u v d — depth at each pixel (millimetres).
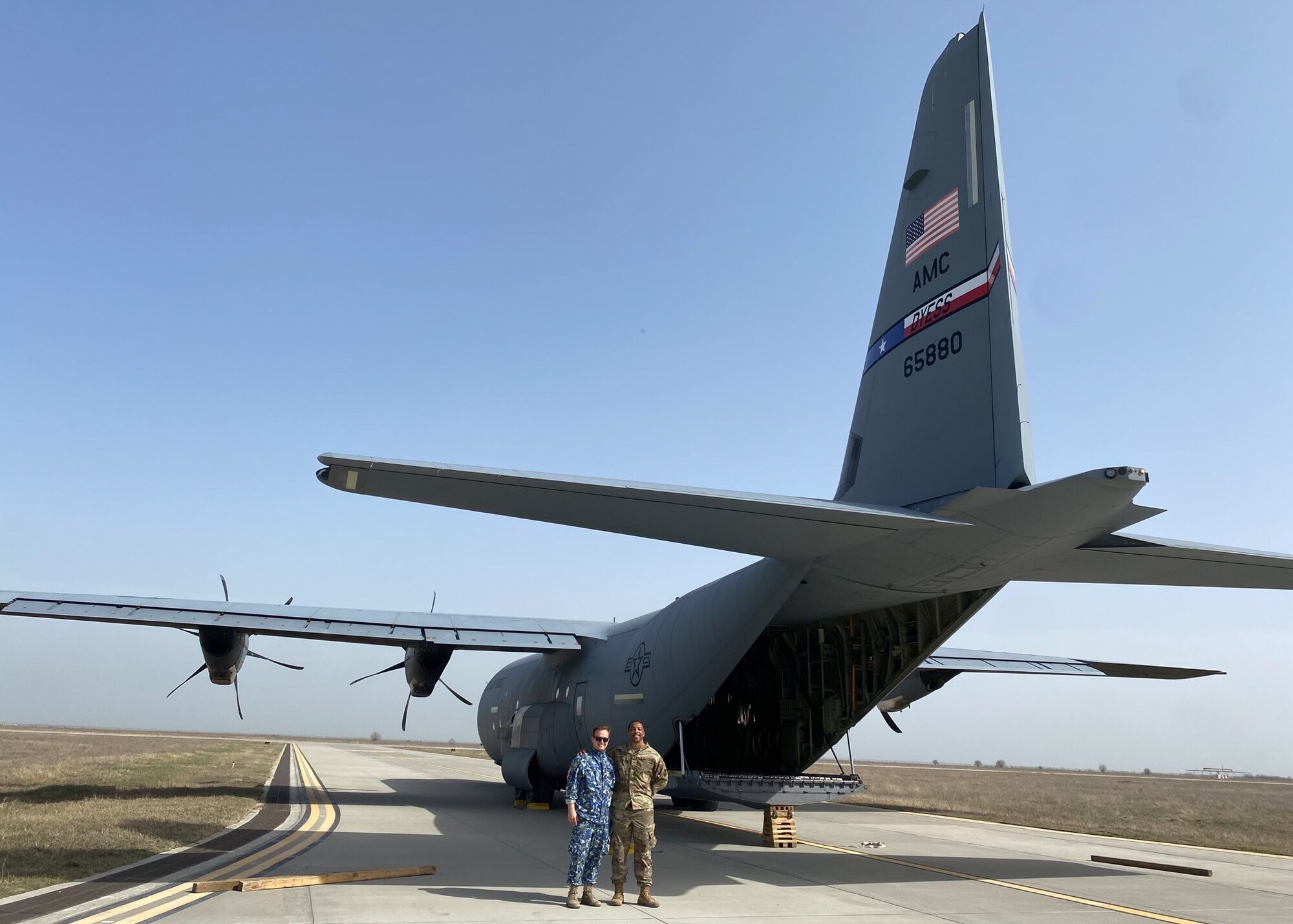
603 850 6848
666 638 12359
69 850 8688
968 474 8062
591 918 6293
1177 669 18516
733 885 7957
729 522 7242
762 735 13539
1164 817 18797
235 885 6871
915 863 9852
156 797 14945
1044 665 17844
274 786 18547
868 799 21750
